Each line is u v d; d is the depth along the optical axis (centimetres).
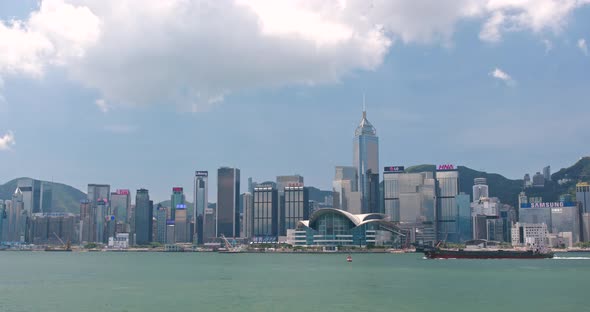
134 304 10988
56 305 10938
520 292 12975
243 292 13125
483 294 12562
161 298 11956
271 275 19188
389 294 12544
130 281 16925
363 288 14000
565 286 14500
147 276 19338
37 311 10112
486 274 19088
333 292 13000
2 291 13838
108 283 16212
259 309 10175
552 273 19688
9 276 19888
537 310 10069
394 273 19700
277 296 12194
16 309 10400
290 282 15975
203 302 11188
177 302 11231
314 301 11269
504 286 14475
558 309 10206
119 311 10050
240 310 10062
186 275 19662
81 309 10344
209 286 14812
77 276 19712
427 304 10806
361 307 10425
